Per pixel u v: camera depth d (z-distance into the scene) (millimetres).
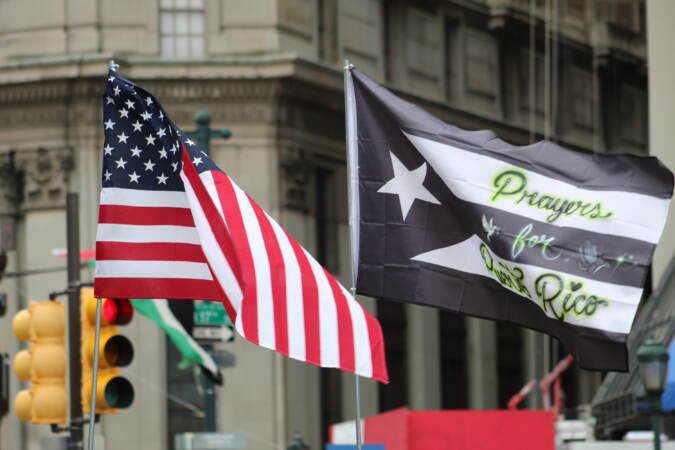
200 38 73188
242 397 71750
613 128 94125
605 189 20656
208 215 21422
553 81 89875
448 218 21062
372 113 21188
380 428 27891
